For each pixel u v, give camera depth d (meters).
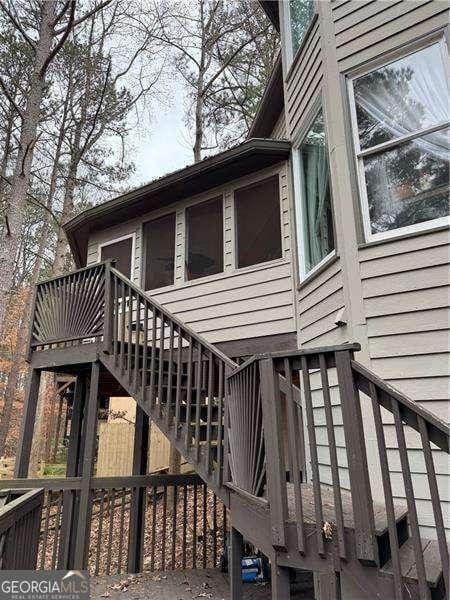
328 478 3.90
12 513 2.55
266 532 2.28
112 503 4.87
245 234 6.16
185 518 5.08
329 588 3.01
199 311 6.27
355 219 3.72
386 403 1.89
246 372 2.78
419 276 3.29
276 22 7.23
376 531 1.83
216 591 4.20
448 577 1.60
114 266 5.14
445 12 3.65
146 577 4.64
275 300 5.51
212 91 13.76
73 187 12.89
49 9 7.14
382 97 3.88
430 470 1.69
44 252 16.94
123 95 12.89
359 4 4.18
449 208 3.34
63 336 5.41
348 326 3.56
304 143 5.15
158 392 4.07
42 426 12.37
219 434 3.37
